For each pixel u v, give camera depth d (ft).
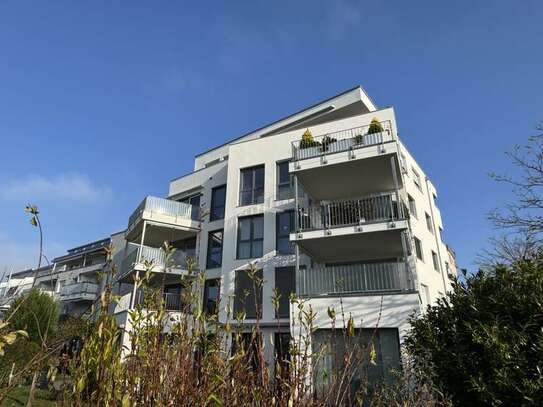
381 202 41.09
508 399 17.65
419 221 57.21
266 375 7.54
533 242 34.47
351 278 37.14
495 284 22.16
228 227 56.34
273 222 52.80
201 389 6.56
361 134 47.32
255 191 57.16
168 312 8.05
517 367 17.58
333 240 41.24
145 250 57.93
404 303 33.32
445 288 59.88
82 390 5.57
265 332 45.37
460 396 20.27
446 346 22.27
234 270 52.80
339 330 33.60
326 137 46.83
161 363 6.70
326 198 50.52
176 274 56.44
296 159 44.93
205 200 67.05
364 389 8.77
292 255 49.39
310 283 38.50
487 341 19.04
